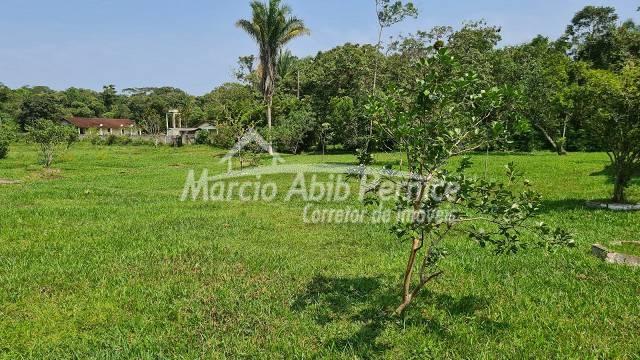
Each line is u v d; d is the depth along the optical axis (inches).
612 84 425.7
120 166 1088.8
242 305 203.3
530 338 170.1
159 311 199.8
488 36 1072.2
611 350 159.6
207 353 163.0
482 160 976.9
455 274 240.2
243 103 1920.5
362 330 177.8
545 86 1178.6
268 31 1395.2
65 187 615.8
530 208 165.2
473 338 169.8
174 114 2586.1
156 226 363.9
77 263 262.5
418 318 187.8
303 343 170.2
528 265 253.6
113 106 3735.2
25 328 181.8
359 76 1180.5
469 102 165.9
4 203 476.1
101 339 174.1
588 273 239.1
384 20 842.8
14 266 256.1
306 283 231.5
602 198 476.1
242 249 295.3
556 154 1190.3
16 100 3038.9
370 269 253.3
